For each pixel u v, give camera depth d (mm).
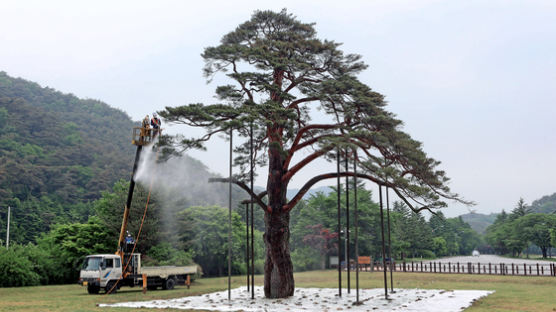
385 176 25062
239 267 62312
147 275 35344
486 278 42125
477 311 20500
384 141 25844
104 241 48188
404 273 54312
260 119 25578
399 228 107000
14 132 180125
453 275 47344
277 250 28109
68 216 128000
